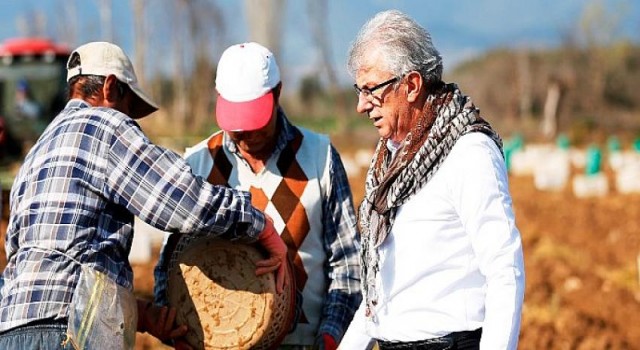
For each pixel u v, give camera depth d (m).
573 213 19.61
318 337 4.93
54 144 4.33
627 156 31.86
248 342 4.53
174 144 33.19
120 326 4.29
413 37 4.02
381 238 4.16
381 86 4.04
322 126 54.09
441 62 4.09
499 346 3.80
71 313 4.16
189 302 4.62
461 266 4.07
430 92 4.10
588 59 74.88
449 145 4.00
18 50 22.55
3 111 22.31
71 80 4.59
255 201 5.00
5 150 20.30
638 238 16.41
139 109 4.81
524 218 18.52
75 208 4.24
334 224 5.08
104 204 4.31
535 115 69.38
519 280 3.86
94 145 4.29
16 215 4.34
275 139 5.01
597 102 71.50
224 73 4.75
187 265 4.65
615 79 75.00
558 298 11.16
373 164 4.33
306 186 5.01
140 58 52.25
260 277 4.56
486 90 70.38
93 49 4.59
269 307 4.54
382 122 4.10
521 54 72.69
